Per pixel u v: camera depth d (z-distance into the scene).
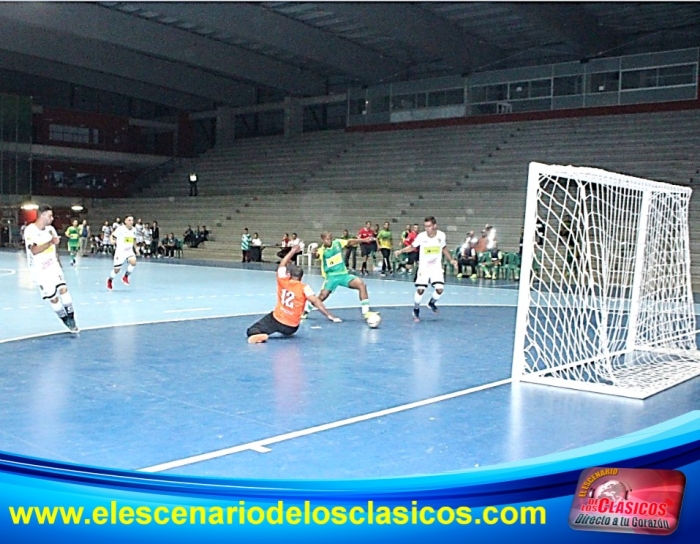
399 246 29.61
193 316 13.04
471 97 37.91
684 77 31.78
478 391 7.49
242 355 9.22
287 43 33.47
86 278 21.19
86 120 46.44
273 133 48.88
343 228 33.28
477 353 9.76
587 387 7.64
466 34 34.62
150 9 30.20
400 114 40.47
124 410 6.43
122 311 13.60
